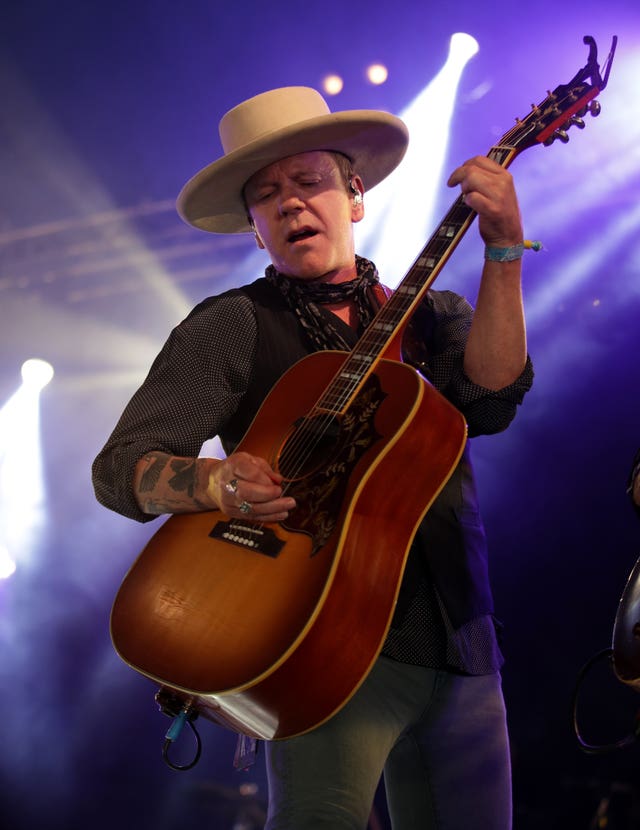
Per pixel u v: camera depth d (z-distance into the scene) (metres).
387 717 2.21
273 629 1.96
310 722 2.01
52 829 8.12
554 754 7.67
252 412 2.44
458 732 2.32
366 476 2.03
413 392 2.12
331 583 1.93
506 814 2.36
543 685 8.35
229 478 2.07
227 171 2.60
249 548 2.10
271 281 2.55
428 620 2.28
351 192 2.68
